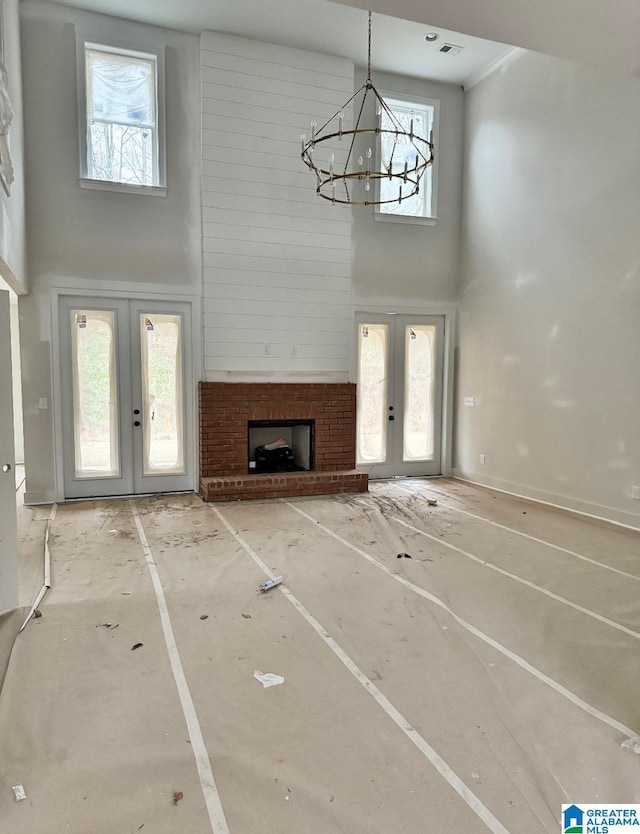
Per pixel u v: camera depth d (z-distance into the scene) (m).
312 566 3.90
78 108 5.64
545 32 2.97
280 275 6.38
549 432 5.79
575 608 3.21
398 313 7.14
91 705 2.25
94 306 5.91
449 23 2.89
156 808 1.71
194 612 3.14
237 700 2.29
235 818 1.67
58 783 1.81
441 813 1.70
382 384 7.22
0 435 2.93
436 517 5.29
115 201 5.83
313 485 6.23
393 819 1.67
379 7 2.78
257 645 2.76
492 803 1.74
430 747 2.00
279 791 1.78
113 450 6.09
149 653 2.67
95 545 4.39
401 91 6.84
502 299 6.48
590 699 2.30
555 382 5.69
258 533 4.73
